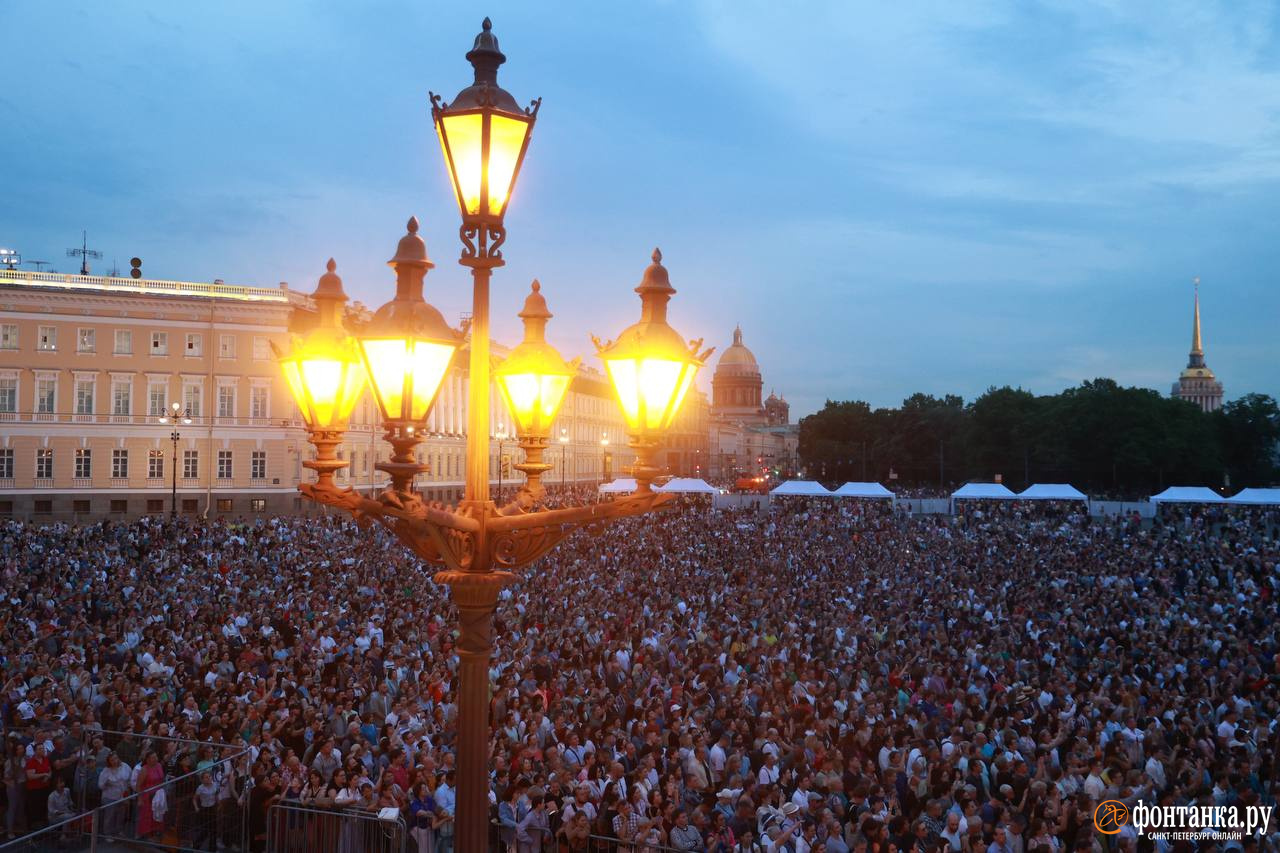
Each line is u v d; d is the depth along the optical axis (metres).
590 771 18.84
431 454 115.81
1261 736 22.80
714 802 18.08
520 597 38.94
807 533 74.62
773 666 26.66
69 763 19.23
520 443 9.12
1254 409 156.75
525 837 16.67
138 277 100.38
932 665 28.44
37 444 89.00
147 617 32.09
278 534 59.56
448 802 17.61
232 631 31.03
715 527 76.75
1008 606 41.75
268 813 17.33
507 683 24.14
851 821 17.23
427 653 28.72
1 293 88.06
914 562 56.84
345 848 16.75
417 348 7.55
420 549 8.22
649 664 27.80
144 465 92.25
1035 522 89.50
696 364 8.23
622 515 8.14
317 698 23.97
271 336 96.19
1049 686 25.80
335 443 8.17
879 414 193.38
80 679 23.64
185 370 93.69
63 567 42.38
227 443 94.50
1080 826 17.45
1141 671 28.25
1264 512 100.19
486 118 7.79
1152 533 78.38
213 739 20.55
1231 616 38.22
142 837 17.47
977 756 19.58
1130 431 139.25
